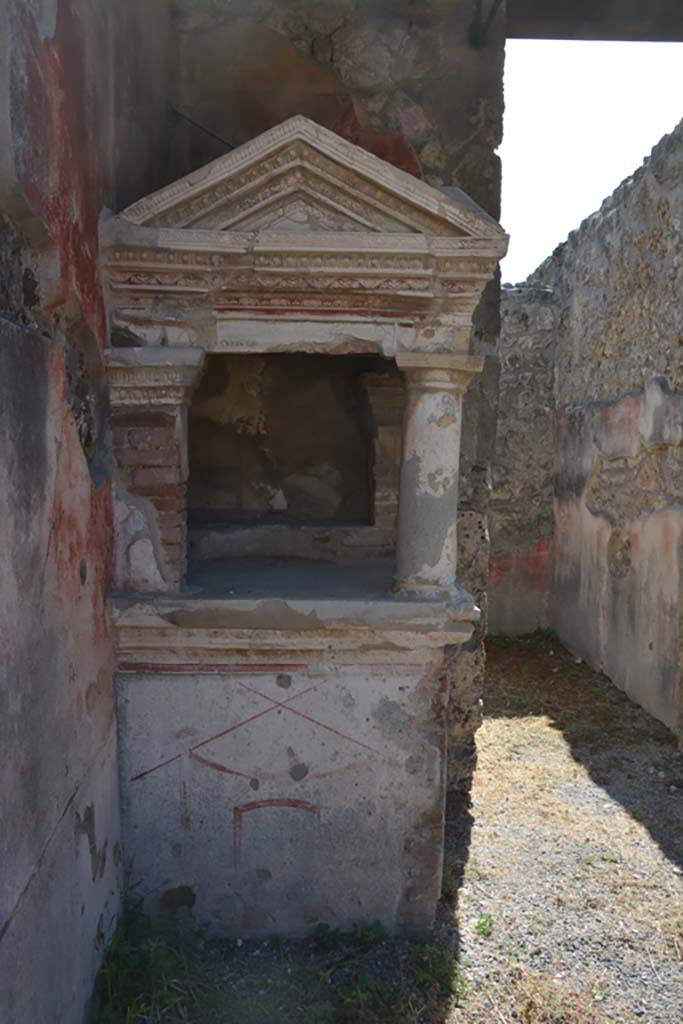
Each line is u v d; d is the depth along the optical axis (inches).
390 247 110.1
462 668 170.2
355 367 161.2
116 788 119.9
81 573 102.7
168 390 114.6
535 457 320.2
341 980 115.9
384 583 130.9
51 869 89.0
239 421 162.1
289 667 121.0
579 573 293.0
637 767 197.5
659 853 156.7
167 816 123.0
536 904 138.5
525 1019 110.7
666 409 218.2
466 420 167.9
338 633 118.1
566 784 187.3
